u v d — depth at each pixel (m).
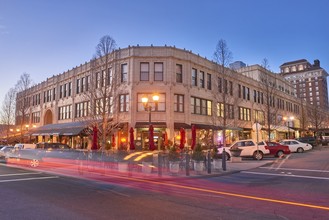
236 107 36.81
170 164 14.96
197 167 15.30
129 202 8.09
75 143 35.97
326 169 16.33
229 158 22.86
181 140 20.81
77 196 9.00
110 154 16.61
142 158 15.53
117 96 27.30
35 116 46.09
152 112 28.48
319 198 8.59
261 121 41.81
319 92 142.62
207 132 31.42
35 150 21.03
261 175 14.38
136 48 29.41
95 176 14.31
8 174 15.25
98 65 26.70
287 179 12.80
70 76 37.72
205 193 9.52
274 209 7.20
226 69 32.41
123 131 28.70
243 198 8.62
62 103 39.12
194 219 6.29
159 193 9.56
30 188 10.55
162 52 29.41
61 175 14.84
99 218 6.36
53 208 7.32
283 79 57.38
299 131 59.34
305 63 154.88
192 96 31.17
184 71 30.53
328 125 79.50
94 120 24.31
